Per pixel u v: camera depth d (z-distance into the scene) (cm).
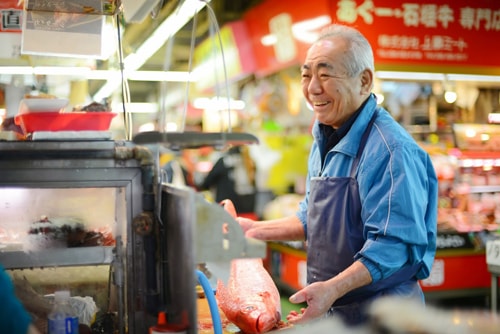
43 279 182
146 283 174
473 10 551
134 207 174
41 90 263
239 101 909
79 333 175
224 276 159
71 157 171
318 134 251
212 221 148
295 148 818
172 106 1061
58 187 171
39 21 223
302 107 820
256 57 761
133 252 174
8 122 233
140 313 174
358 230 223
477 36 555
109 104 232
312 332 128
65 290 183
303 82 242
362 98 234
